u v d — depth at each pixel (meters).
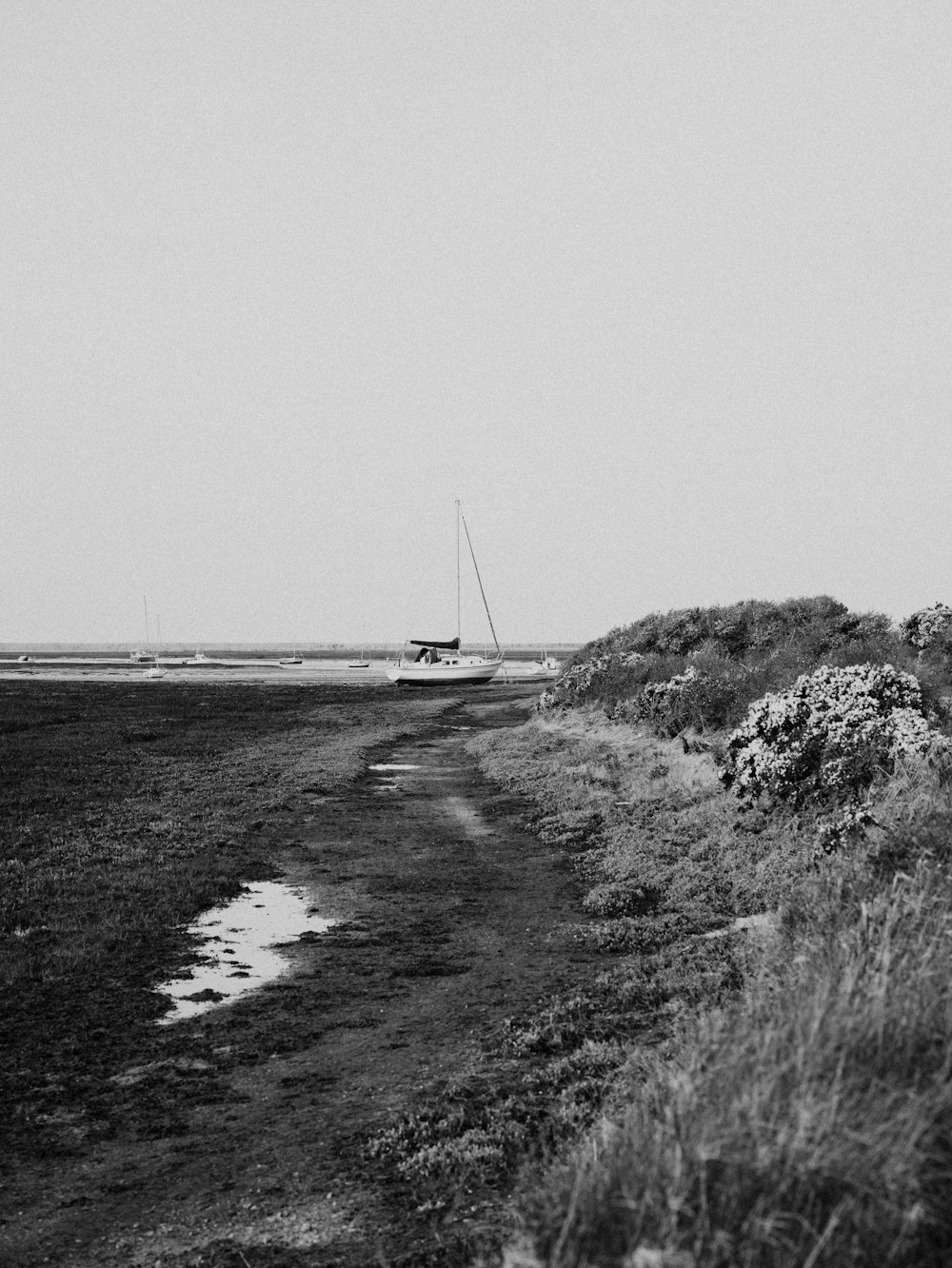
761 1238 3.50
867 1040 4.67
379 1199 6.27
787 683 23.48
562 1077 7.93
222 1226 6.07
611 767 25.95
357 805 24.25
